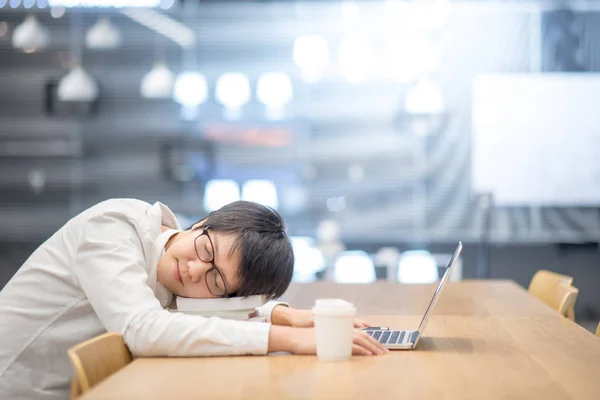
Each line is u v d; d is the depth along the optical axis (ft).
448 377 4.74
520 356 5.47
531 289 10.50
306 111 21.21
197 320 5.38
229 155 21.34
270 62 21.35
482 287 10.53
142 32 21.63
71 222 6.09
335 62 21.18
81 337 5.93
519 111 19.63
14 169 21.77
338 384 4.50
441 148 20.88
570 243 20.24
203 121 21.40
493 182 19.76
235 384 4.47
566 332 6.63
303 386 4.43
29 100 21.81
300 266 19.04
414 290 10.19
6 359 5.91
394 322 7.29
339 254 20.06
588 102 19.45
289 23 21.29
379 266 20.31
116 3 21.62
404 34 21.03
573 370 4.99
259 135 21.25
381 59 21.08
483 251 20.30
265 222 5.88
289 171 21.24
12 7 21.88
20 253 21.71
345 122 21.16
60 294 5.91
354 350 5.42
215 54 21.47
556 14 20.70
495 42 20.83
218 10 21.44
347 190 21.11
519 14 20.76
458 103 20.84
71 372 6.00
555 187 19.63
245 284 5.76
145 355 5.31
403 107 21.02
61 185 21.70
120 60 21.67
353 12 21.18
